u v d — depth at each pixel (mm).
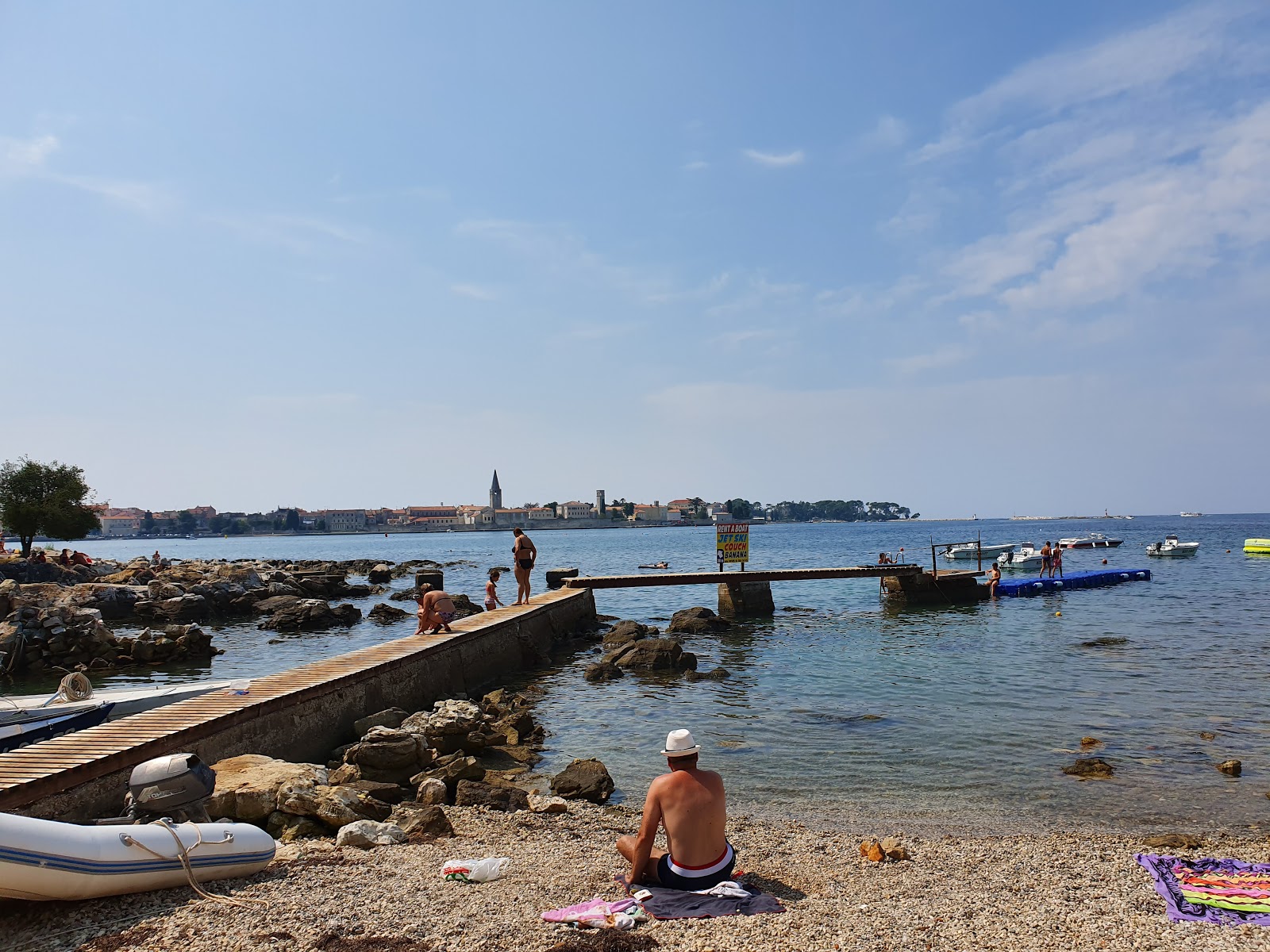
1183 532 175000
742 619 37844
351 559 131250
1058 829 11125
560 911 6879
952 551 79562
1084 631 31172
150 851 7039
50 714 14195
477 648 23188
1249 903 7352
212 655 30328
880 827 11203
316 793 10039
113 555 155000
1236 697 19297
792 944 6391
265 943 6168
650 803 7676
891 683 21656
